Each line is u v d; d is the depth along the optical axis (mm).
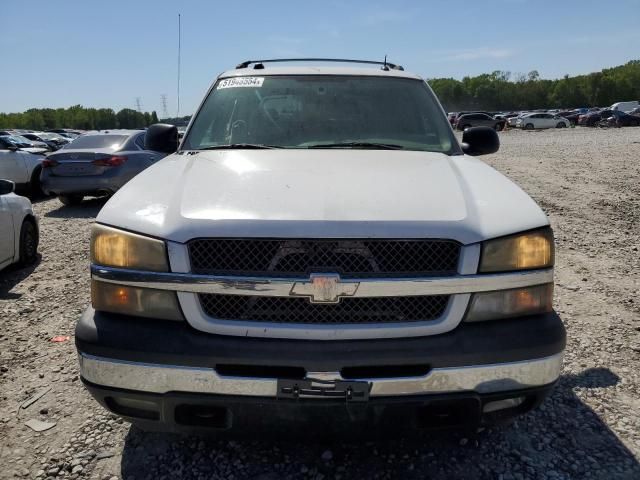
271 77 3549
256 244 2037
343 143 3133
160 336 2041
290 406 2039
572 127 48938
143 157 9781
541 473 2373
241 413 2074
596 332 3904
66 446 2561
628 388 3119
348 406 2027
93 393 2152
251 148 3080
